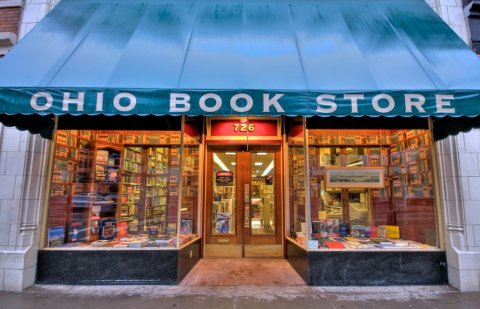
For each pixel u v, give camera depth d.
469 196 4.45
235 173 6.58
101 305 3.75
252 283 4.59
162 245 4.78
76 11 4.85
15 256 4.25
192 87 3.43
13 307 3.66
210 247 6.29
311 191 5.14
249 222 6.43
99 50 4.00
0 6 5.11
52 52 3.97
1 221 4.36
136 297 4.00
